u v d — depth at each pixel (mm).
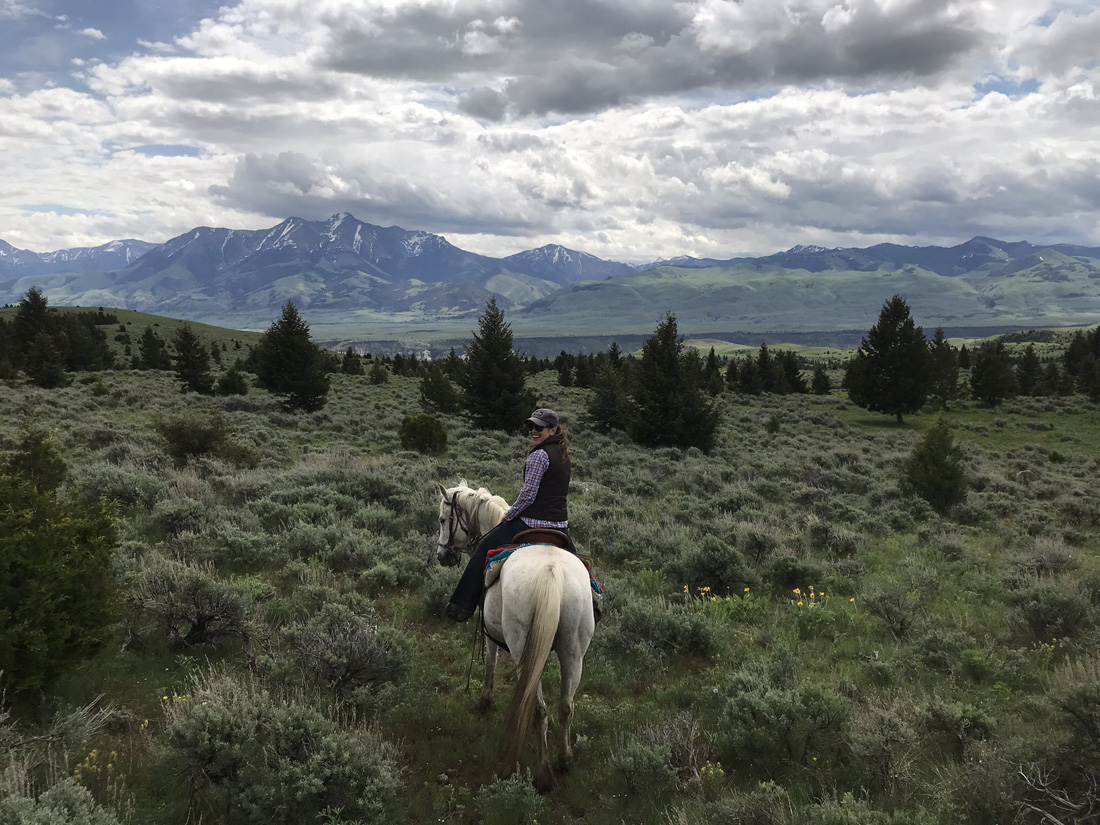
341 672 6109
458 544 7031
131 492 12125
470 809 4844
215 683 5336
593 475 20812
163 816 4281
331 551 10117
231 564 9492
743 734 5473
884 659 7805
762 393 61031
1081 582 10531
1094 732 4590
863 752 5148
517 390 32438
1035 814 4457
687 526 14102
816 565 11281
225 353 96250
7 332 53344
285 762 4434
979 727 5797
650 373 30531
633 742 5270
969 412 50375
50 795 3672
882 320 44750
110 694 5738
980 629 9070
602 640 7836
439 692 6602
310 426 29141
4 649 5023
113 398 33594
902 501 18719
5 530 5293
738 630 8734
